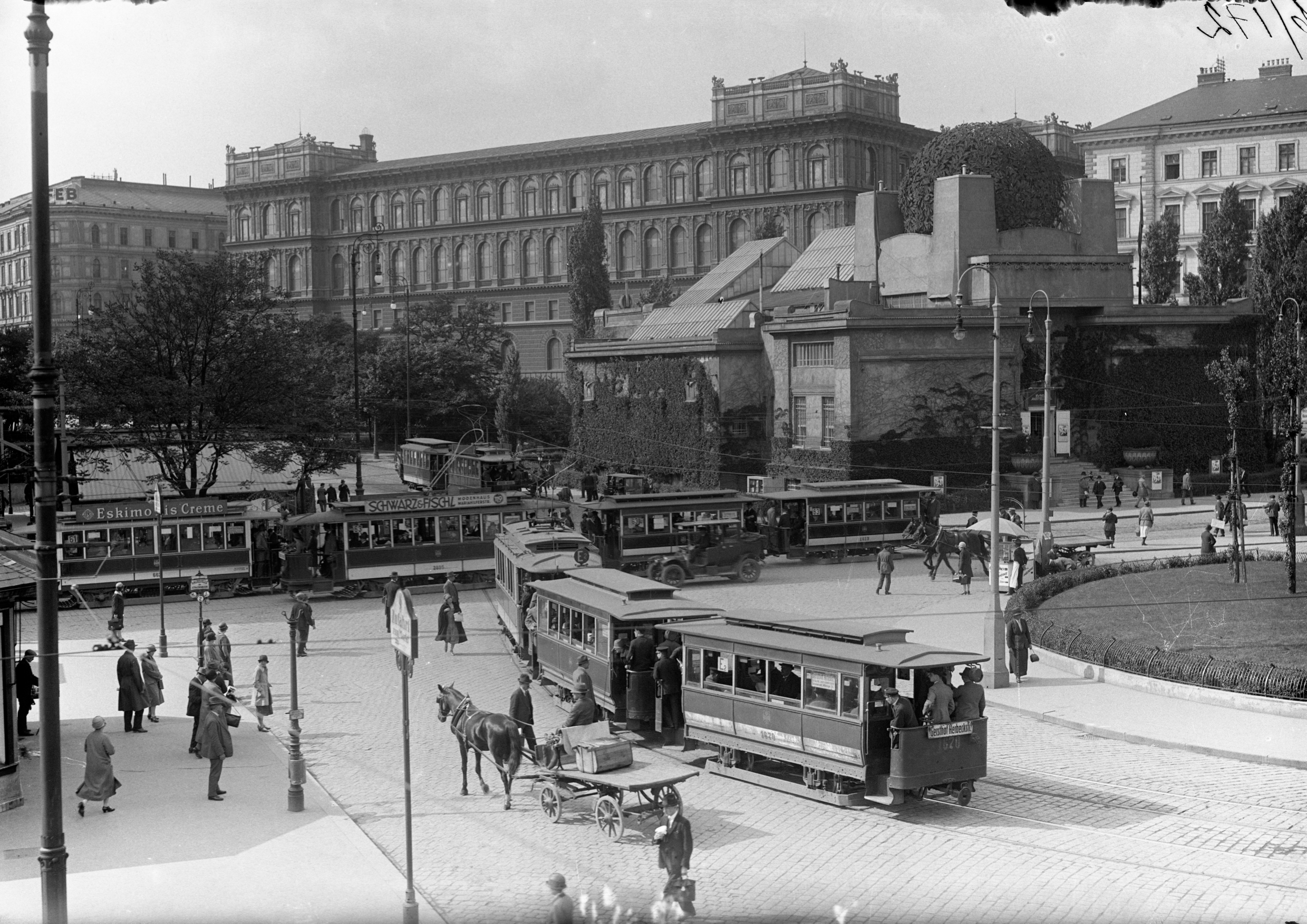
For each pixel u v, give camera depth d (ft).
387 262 590.14
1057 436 237.04
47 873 58.34
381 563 183.62
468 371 395.14
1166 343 276.21
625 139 520.42
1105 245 278.05
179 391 213.25
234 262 239.30
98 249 616.39
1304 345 174.60
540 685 119.44
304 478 238.68
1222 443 275.80
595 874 68.39
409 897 61.00
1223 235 346.13
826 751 79.61
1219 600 143.43
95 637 149.79
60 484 192.54
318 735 102.37
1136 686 113.39
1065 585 158.20
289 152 605.73
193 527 180.45
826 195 460.14
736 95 480.64
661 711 93.66
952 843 72.59
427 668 129.39
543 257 549.54
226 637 118.52
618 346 307.58
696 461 286.25
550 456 338.13
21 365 268.00
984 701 82.48
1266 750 91.04
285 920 61.82
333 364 376.27
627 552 186.80
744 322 305.94
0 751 84.74
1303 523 219.82
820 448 257.55
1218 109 405.39
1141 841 72.02
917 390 253.85
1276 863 67.67
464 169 566.36
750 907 63.10
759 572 186.80
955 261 266.98
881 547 205.36
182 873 68.80
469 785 88.02
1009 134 272.31
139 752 96.73
